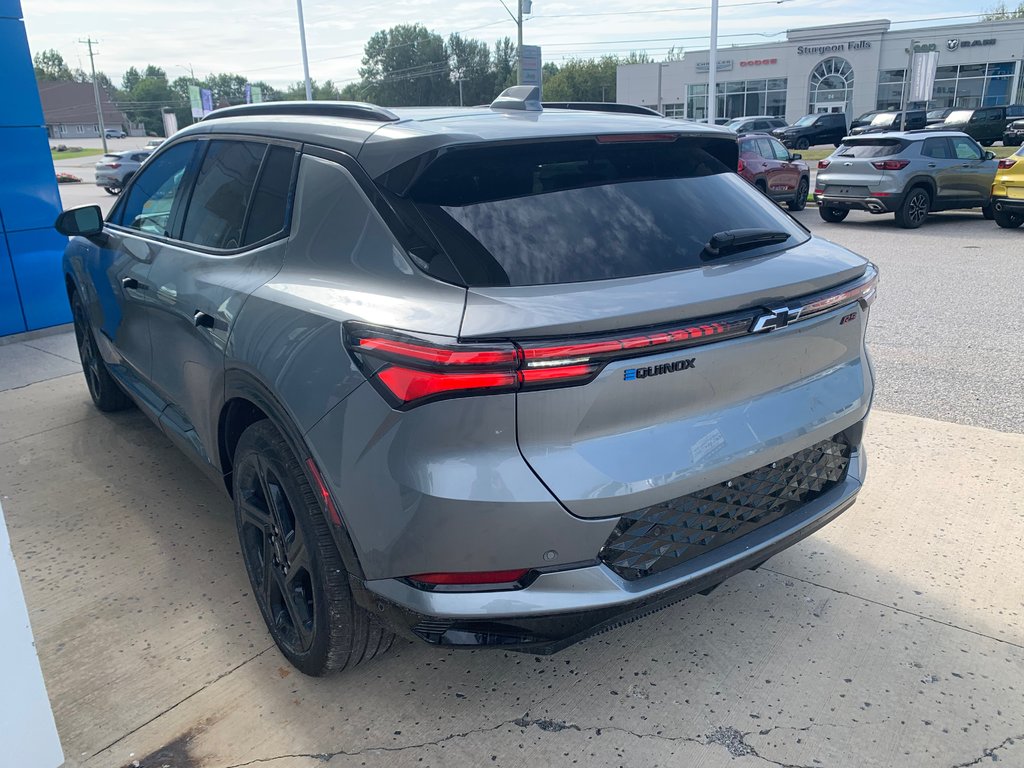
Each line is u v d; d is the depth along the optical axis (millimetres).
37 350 6633
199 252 3062
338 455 2082
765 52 51656
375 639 2414
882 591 3045
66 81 129875
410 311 1976
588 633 2094
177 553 3355
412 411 1908
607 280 2086
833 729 2369
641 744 2324
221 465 2932
